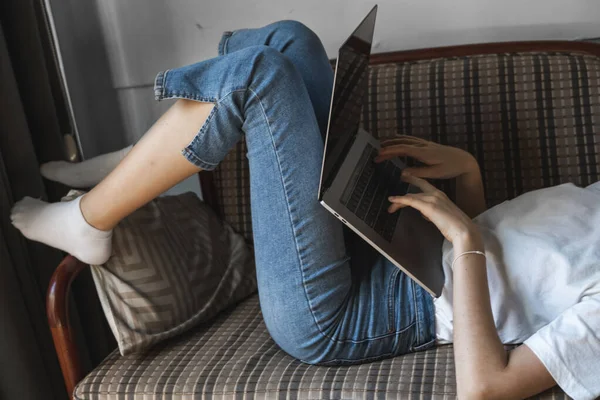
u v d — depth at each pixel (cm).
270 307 108
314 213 102
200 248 138
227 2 168
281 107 98
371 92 149
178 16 172
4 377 123
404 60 154
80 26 176
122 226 120
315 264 104
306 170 100
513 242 103
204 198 162
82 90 182
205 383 104
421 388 96
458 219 100
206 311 127
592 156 138
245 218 156
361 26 108
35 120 146
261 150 101
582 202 105
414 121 146
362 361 109
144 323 114
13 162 136
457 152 126
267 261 106
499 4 156
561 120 140
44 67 144
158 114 183
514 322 102
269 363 110
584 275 95
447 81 145
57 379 144
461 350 89
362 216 102
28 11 138
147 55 177
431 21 160
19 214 121
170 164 102
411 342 109
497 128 143
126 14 174
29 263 138
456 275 96
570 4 152
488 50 149
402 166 134
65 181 139
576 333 87
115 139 187
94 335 159
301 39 121
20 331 126
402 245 105
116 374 110
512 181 143
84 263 114
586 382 85
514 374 85
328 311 106
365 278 114
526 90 142
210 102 97
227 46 130
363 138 125
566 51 145
